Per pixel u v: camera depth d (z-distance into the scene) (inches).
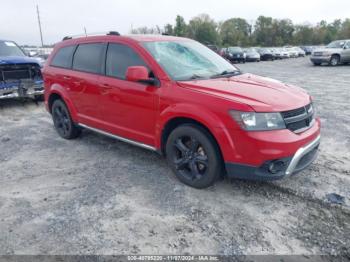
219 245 110.7
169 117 145.7
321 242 111.2
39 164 183.2
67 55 213.9
